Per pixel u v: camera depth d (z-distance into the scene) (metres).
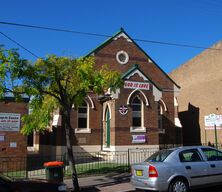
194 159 10.98
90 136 22.98
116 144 20.78
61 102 12.54
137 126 21.88
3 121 17.42
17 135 17.66
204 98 29.03
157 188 10.17
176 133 26.03
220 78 27.11
